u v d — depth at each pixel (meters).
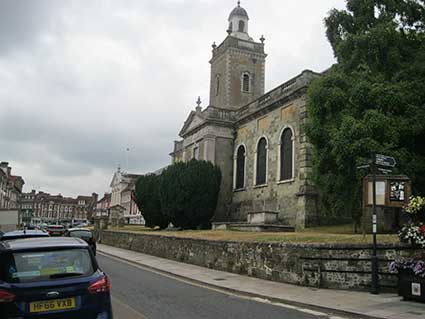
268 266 16.05
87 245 7.00
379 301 11.41
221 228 33.44
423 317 9.42
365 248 13.35
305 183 29.77
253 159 38.25
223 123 41.97
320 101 20.47
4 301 5.89
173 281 16.14
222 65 51.47
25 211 157.00
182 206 36.09
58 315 6.07
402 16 21.41
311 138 20.95
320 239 15.48
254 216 33.38
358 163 17.25
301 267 14.47
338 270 13.68
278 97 34.94
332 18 22.67
